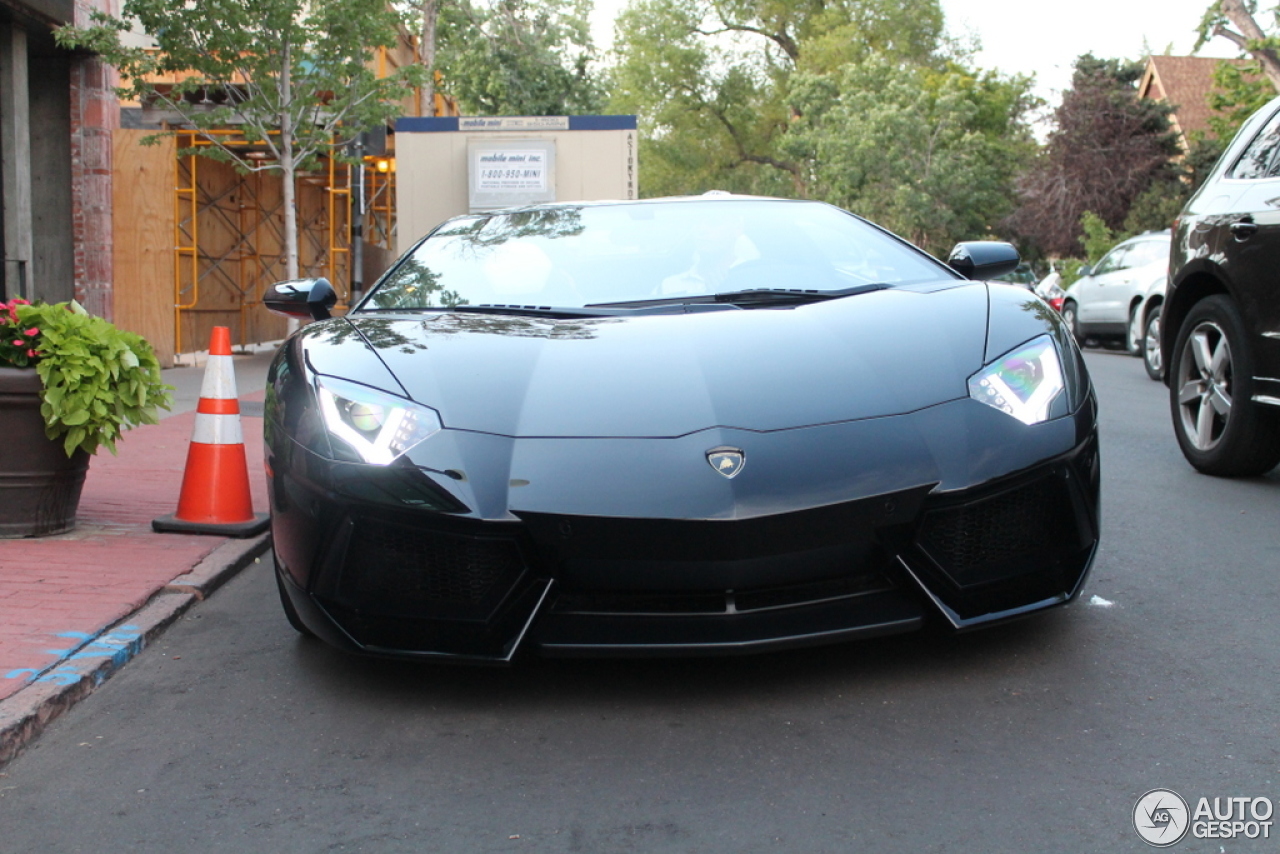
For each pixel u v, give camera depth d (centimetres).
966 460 273
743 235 404
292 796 233
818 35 4650
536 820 218
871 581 279
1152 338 1195
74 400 443
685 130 4725
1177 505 488
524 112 2711
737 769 238
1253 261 490
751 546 260
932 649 305
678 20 4659
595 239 408
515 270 392
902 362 295
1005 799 220
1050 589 287
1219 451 536
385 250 2159
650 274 382
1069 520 285
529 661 307
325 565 277
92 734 271
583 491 263
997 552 278
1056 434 285
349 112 1361
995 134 4762
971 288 354
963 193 3722
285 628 354
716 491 261
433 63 2208
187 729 272
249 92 1327
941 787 226
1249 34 2264
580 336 319
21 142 1180
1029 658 297
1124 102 3500
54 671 299
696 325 322
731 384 286
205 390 486
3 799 237
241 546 451
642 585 266
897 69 3894
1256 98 2517
